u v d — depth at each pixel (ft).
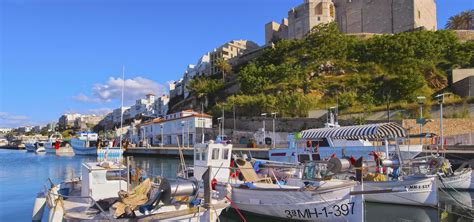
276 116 201.67
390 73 215.51
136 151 199.82
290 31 364.99
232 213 50.70
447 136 126.00
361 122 157.99
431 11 338.34
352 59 248.11
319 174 47.65
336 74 234.79
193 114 219.61
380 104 187.42
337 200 41.52
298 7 362.74
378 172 60.80
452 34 234.38
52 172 120.26
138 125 287.48
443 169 61.62
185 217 32.35
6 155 236.02
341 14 357.20
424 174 54.39
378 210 53.16
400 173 57.00
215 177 52.80
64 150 228.43
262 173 62.03
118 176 42.27
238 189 48.83
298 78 237.04
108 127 501.15
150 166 134.41
